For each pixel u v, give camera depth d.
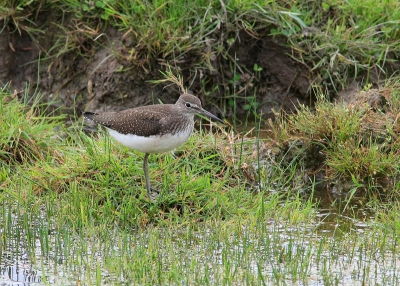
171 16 15.70
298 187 13.33
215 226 11.39
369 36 15.86
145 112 11.48
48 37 16.50
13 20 16.23
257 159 13.70
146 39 15.48
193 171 12.72
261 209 11.84
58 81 16.47
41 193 12.43
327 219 12.09
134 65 15.68
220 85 16.05
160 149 11.64
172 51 15.50
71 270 10.01
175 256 10.37
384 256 10.62
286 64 16.20
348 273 10.10
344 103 14.94
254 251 10.66
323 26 16.14
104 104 16.00
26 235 10.95
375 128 13.62
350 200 12.88
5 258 10.42
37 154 13.47
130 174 12.47
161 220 11.43
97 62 16.16
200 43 15.62
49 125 14.14
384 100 14.52
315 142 13.73
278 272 10.02
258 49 16.34
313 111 15.80
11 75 16.58
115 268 9.94
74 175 12.41
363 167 13.12
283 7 16.14
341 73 15.79
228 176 13.15
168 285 9.57
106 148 13.06
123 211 11.49
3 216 11.26
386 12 16.23
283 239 11.19
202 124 15.34
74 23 16.28
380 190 13.12
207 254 10.53
